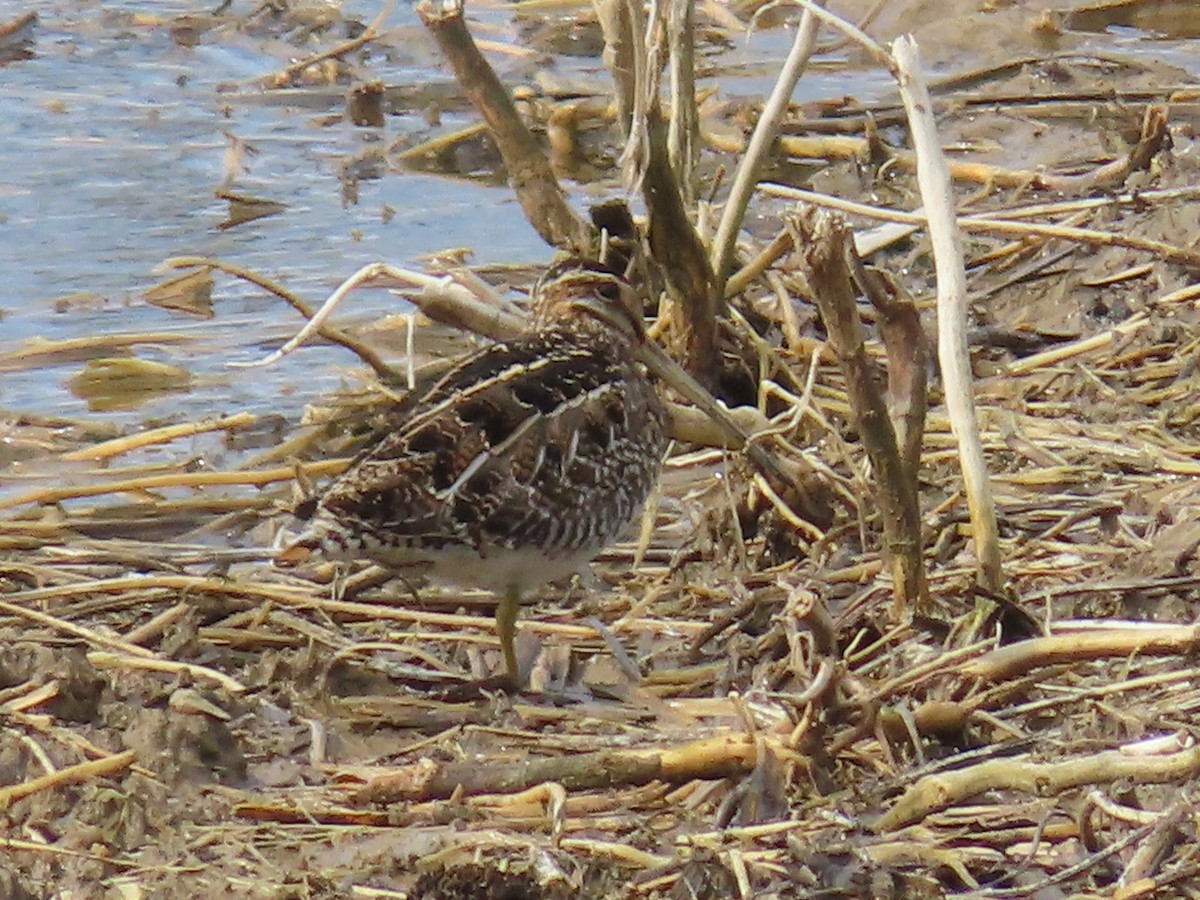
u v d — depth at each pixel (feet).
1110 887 27.20
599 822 29.22
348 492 32.40
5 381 47.75
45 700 32.35
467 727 32.63
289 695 33.81
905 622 34.35
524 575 33.86
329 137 63.77
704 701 33.37
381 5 74.13
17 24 72.23
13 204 58.03
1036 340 47.78
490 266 52.44
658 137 42.04
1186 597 34.99
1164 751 29.27
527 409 33.63
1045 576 36.27
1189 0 69.97
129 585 36.94
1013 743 30.66
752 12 71.20
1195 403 43.09
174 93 67.15
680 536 39.91
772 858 27.91
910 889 26.99
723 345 44.88
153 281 53.06
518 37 69.41
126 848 29.35
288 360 48.83
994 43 67.67
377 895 27.53
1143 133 55.88
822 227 32.45
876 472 34.01
